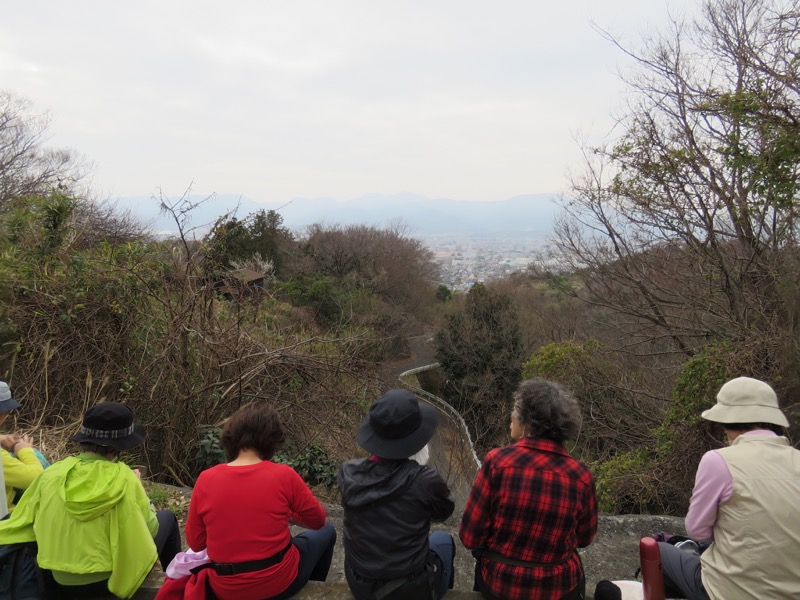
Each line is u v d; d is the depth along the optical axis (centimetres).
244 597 229
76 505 238
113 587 245
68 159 1898
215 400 643
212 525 227
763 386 227
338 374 723
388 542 221
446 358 2311
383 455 224
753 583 204
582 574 227
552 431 217
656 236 952
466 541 225
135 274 626
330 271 3397
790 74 668
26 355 602
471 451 1285
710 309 894
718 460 215
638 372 1116
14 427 546
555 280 1221
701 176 845
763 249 791
